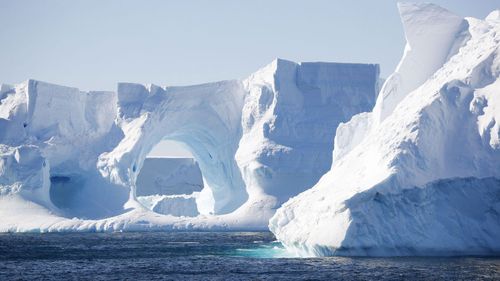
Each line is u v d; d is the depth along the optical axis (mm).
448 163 98125
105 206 194375
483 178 96250
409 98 108500
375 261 92875
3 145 195125
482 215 95438
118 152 199625
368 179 96688
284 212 106312
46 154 197500
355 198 92812
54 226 176250
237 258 110812
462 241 94312
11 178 182375
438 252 94312
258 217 191750
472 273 83125
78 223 179375
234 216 191875
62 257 118188
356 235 92750
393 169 94750
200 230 186500
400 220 93938
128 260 112188
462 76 103562
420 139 97188
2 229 175375
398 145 97250
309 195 105312
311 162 199250
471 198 95875
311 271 88438
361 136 126938
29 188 182375
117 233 184750
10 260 113812
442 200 95875
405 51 126312
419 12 127125
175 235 177500
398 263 90875
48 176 189375
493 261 91625
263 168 197500
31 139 198500
